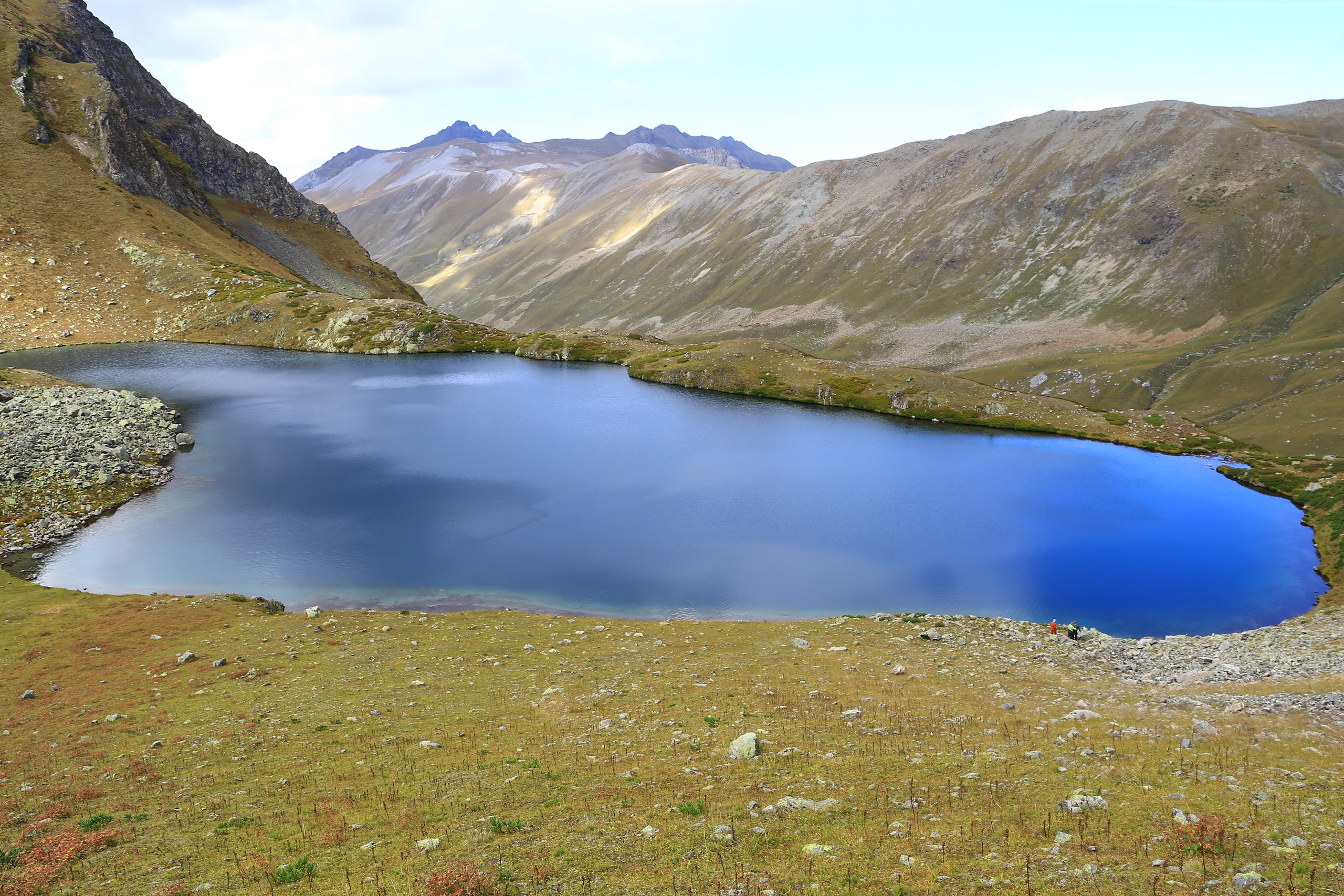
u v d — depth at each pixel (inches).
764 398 5698.8
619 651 1635.1
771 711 1143.0
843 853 634.2
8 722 1208.2
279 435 4089.6
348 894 603.8
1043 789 767.7
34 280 6761.8
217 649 1649.9
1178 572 2472.9
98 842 737.6
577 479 3444.9
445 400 5132.9
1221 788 742.5
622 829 707.4
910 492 3373.5
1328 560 2564.0
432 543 2652.6
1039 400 5260.8
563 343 7170.3
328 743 1059.9
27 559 2450.8
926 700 1195.9
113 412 3860.7
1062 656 1571.1
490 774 893.2
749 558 2568.9
